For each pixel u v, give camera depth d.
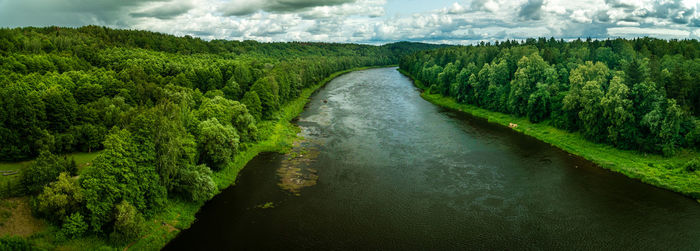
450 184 60.12
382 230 46.56
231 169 64.12
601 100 72.62
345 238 44.78
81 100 77.69
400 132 91.56
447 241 44.19
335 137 87.44
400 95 153.25
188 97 85.81
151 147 45.59
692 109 71.19
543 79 101.06
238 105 79.31
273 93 107.19
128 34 177.62
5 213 38.31
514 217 49.56
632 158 67.38
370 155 74.12
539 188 58.38
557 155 73.56
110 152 41.97
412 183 60.62
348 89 172.50
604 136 75.19
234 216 49.75
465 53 169.75
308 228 46.97
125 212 40.00
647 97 68.12
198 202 52.25
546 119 95.19
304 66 169.38
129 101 83.06
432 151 76.62
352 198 55.28
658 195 54.88
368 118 108.06
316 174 64.50
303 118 108.62
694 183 55.75
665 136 65.31
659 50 129.75
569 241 44.00
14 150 52.34
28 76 76.75
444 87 142.88
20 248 34.97
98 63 114.75
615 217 49.19
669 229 46.16
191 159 53.78
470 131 92.69
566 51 137.38
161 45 173.38
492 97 114.56
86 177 40.69
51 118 62.31
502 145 80.56
